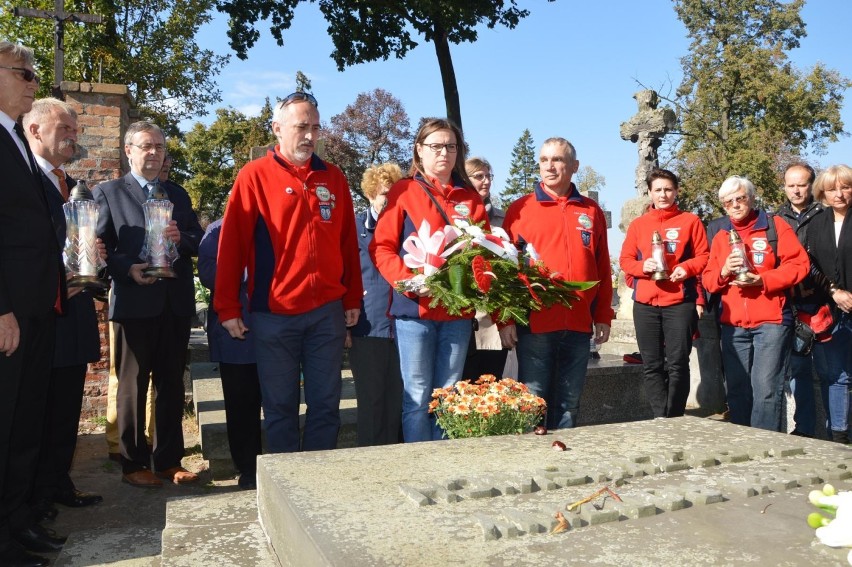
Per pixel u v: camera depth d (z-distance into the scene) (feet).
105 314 19.56
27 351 10.12
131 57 66.28
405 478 7.09
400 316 11.50
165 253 13.38
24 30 46.83
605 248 13.73
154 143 14.43
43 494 12.55
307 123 11.05
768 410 14.06
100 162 19.01
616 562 4.97
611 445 8.61
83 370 13.24
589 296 13.10
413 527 5.66
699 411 22.61
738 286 14.56
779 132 115.96
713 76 117.08
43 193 10.30
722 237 15.10
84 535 10.38
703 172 113.80
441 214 11.70
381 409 13.97
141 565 9.04
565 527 5.66
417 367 11.43
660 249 15.99
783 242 14.25
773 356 14.05
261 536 7.61
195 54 71.10
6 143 9.80
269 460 7.93
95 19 26.66
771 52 114.32
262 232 11.03
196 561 6.94
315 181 11.36
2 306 9.15
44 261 10.02
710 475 7.38
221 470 15.19
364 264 14.20
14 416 10.05
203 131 141.59
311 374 11.28
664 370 16.74
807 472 7.50
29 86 10.18
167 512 8.52
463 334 11.67
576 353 13.12
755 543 5.40
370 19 59.82
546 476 7.06
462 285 10.84
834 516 5.64
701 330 22.76
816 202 16.12
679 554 5.15
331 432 11.27
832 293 15.31
